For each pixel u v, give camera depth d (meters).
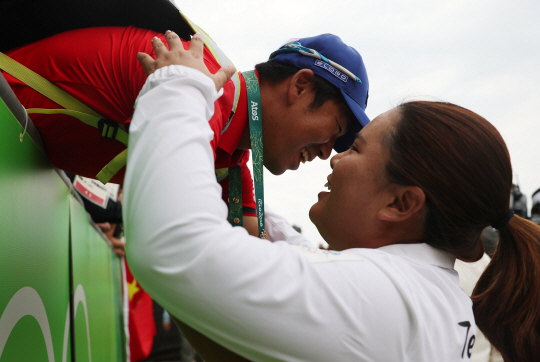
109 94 1.26
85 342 1.78
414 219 0.98
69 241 1.56
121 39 1.30
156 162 0.79
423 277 0.90
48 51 1.28
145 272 0.76
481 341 1.76
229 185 1.61
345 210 1.04
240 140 1.50
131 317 3.96
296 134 1.57
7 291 0.85
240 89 1.40
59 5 1.28
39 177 1.16
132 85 1.24
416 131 0.96
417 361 0.81
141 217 0.77
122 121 1.27
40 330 1.08
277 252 0.81
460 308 0.90
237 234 0.80
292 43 1.59
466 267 1.75
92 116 1.26
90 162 1.35
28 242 1.02
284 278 0.77
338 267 0.83
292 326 0.76
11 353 0.86
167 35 1.00
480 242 1.07
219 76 0.98
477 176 0.92
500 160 0.94
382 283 0.83
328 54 1.58
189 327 0.93
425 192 0.94
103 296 2.46
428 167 0.93
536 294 1.01
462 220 0.95
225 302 0.75
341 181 1.04
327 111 1.58
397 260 0.90
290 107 1.54
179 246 0.75
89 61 1.26
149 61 0.97
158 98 0.86
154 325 4.38
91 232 2.15
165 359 4.36
